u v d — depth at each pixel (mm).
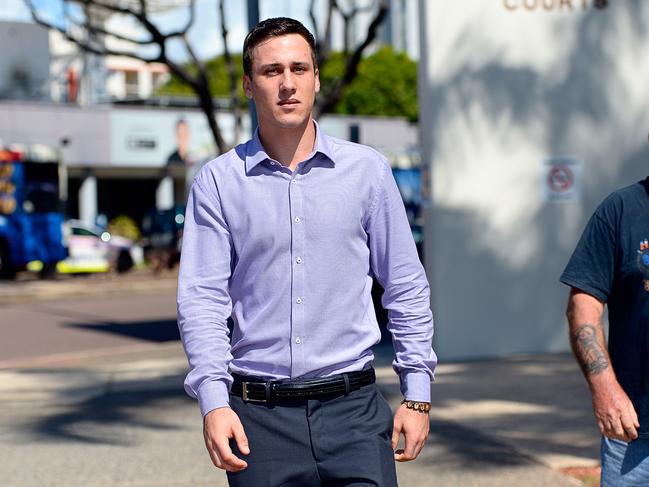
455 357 10586
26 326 16734
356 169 3234
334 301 3184
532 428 7258
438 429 7281
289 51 3146
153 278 28312
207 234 3211
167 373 10383
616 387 3309
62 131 37906
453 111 10555
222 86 53062
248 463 3174
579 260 3430
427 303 3307
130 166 39031
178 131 39562
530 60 10695
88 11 18438
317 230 3172
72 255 29172
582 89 10789
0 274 27547
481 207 10625
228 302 3219
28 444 7219
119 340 14398
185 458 6715
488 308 10664
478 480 5977
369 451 3139
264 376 3180
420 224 17578
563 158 10766
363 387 3219
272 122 3166
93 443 7211
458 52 10555
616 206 3395
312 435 3143
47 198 27844
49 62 38750
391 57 55125
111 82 60781
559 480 5938
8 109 36844
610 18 10828
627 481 3395
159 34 17234
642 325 3336
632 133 10891
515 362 10234
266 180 3191
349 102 54250
